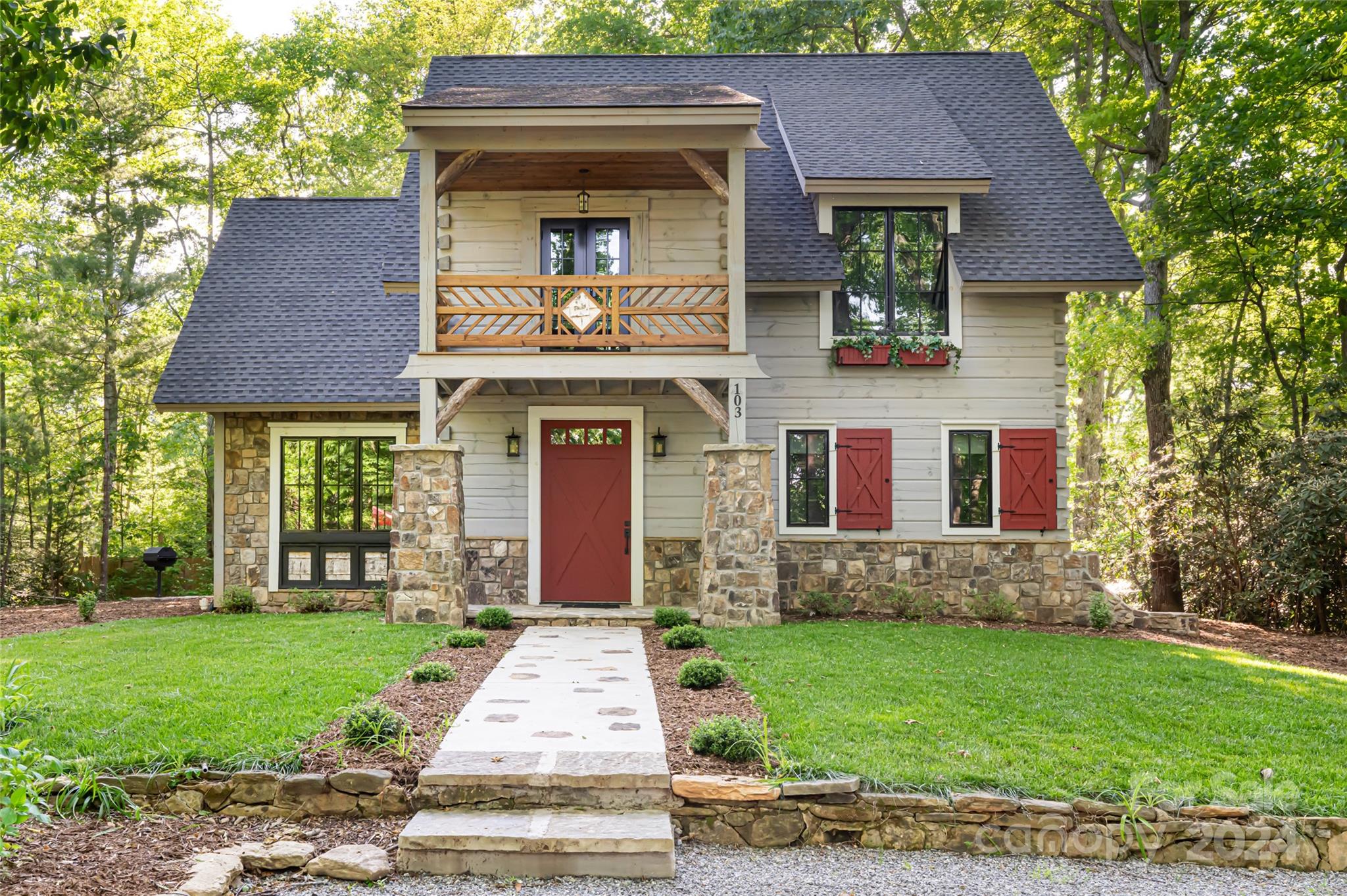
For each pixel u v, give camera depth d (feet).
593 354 33.47
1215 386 46.37
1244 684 25.26
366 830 16.20
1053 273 37.86
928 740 19.02
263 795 16.67
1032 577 39.22
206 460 71.51
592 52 75.51
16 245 58.13
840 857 16.15
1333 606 40.83
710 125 32.50
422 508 33.81
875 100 45.14
